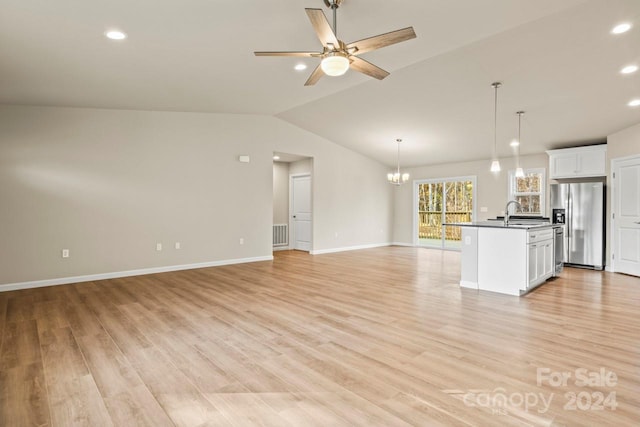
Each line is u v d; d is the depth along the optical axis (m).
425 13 2.91
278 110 6.48
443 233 9.09
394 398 2.05
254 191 6.99
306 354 2.65
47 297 4.28
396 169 10.01
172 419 1.85
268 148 7.18
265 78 4.41
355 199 9.05
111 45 3.11
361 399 2.04
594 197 6.09
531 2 2.82
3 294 4.42
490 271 4.57
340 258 7.49
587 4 2.93
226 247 6.63
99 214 5.31
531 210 7.58
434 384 2.20
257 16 2.74
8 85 3.92
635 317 3.47
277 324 3.30
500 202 8.04
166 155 5.93
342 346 2.79
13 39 2.86
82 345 2.81
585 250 6.19
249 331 3.12
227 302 4.05
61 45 3.03
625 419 1.83
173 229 6.01
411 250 8.84
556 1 2.83
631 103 4.90
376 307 3.85
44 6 2.39
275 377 2.30
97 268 5.30
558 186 6.48
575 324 3.27
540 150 7.24
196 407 1.96
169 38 3.05
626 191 5.68
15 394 2.09
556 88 4.67
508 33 3.47
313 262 6.93
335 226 8.58
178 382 2.24
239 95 5.20
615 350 2.69
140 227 5.68
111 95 4.64
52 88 4.13
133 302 4.05
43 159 4.87
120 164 5.49
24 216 4.75
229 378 2.29
